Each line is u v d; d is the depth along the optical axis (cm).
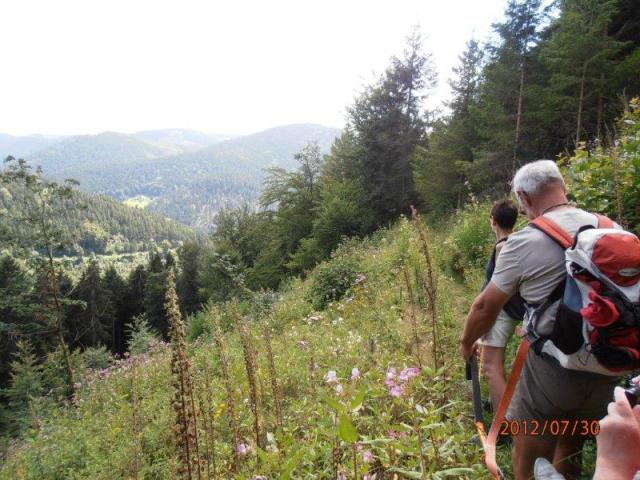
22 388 1529
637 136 480
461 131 1652
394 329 497
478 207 894
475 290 575
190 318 1694
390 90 2197
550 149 1385
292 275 2348
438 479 224
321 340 601
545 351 200
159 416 542
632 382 142
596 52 1083
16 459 605
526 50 1363
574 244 180
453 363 374
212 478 290
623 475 117
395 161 2167
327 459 269
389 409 301
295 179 2794
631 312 160
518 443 224
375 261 972
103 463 471
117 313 5500
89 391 917
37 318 2095
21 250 1966
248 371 290
